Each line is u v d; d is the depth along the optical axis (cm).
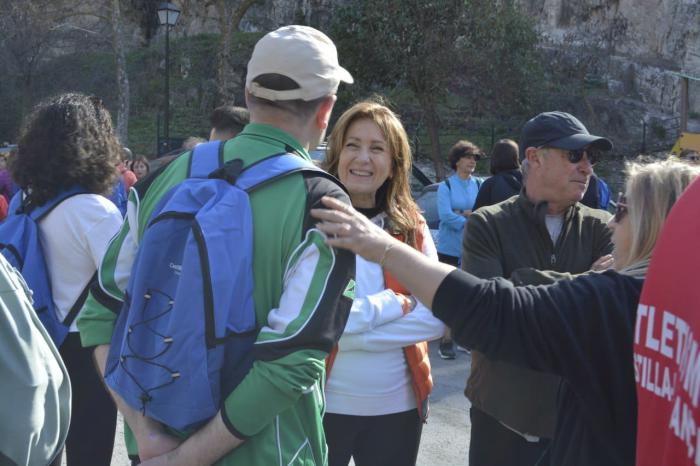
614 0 2972
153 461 170
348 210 175
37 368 181
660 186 181
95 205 285
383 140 288
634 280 170
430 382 285
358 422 273
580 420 176
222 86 2336
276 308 172
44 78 3016
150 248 171
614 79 2875
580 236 312
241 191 172
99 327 191
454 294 171
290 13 3138
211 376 164
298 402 179
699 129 2698
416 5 2003
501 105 2233
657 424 120
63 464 401
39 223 286
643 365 125
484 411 293
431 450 461
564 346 165
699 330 106
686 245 115
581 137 293
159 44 3222
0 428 177
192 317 163
